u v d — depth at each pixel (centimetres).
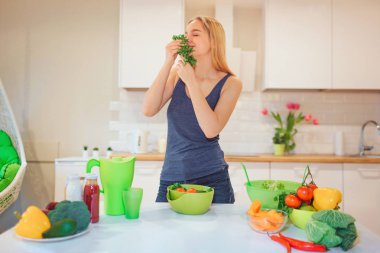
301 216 88
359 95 309
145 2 276
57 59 314
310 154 297
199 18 139
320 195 90
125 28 276
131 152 288
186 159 133
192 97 124
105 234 82
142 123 309
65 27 315
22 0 315
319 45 275
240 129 307
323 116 307
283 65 275
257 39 311
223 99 136
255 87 309
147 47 275
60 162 257
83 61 315
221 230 86
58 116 314
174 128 138
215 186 135
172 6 276
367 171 251
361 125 307
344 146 306
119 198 100
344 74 276
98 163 101
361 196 250
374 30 276
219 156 139
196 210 99
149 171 252
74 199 90
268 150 307
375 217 250
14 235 80
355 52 275
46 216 78
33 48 314
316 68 275
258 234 83
